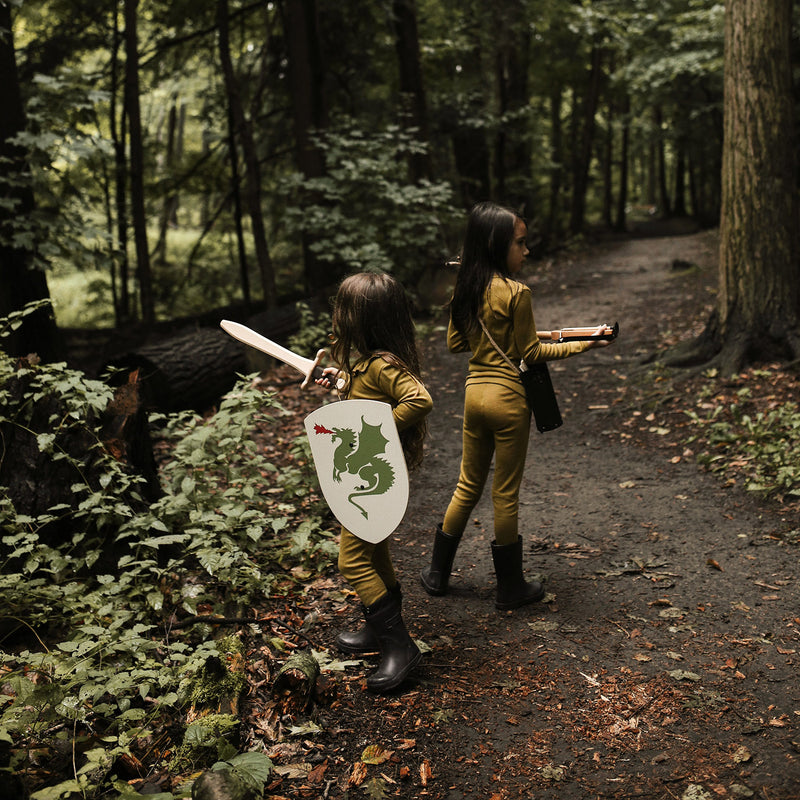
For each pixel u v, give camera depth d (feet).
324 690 9.91
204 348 23.91
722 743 8.99
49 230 22.66
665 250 58.34
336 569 13.60
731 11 22.13
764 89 21.81
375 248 32.58
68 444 13.25
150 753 9.03
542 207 88.58
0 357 13.71
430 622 12.02
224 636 11.27
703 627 11.50
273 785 8.44
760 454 17.63
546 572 13.56
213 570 12.43
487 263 11.48
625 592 12.69
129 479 13.08
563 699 9.97
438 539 12.69
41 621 11.08
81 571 12.61
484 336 11.60
